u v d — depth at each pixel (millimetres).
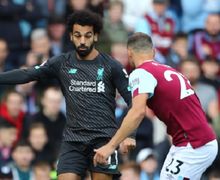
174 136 16656
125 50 27391
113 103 17266
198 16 31344
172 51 29375
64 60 17266
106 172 17141
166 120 16625
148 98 16406
